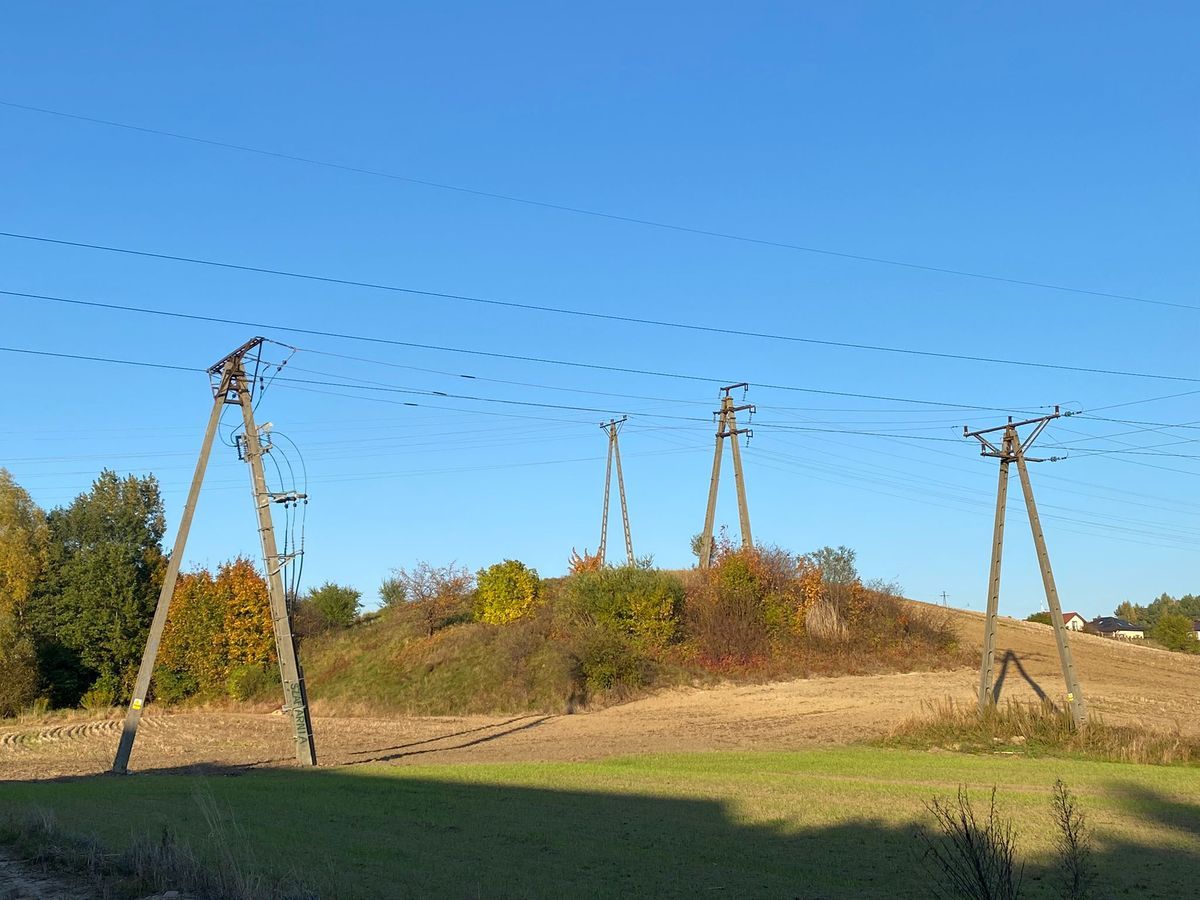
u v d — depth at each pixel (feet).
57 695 203.51
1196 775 81.15
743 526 187.62
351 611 242.58
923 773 82.23
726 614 180.65
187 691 199.72
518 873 42.98
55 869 40.83
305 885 37.88
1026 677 172.55
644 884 41.24
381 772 87.76
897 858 46.93
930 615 203.72
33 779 92.99
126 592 207.62
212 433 99.91
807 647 183.73
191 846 45.73
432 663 184.03
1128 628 484.74
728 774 82.48
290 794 71.82
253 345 99.45
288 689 99.19
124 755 96.58
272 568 99.81
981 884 29.37
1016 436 111.34
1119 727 104.27
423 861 45.70
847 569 203.41
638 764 91.66
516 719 156.35
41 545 218.18
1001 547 112.78
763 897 39.04
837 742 114.21
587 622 177.37
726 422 185.88
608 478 213.66
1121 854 48.32
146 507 254.47
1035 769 85.10
